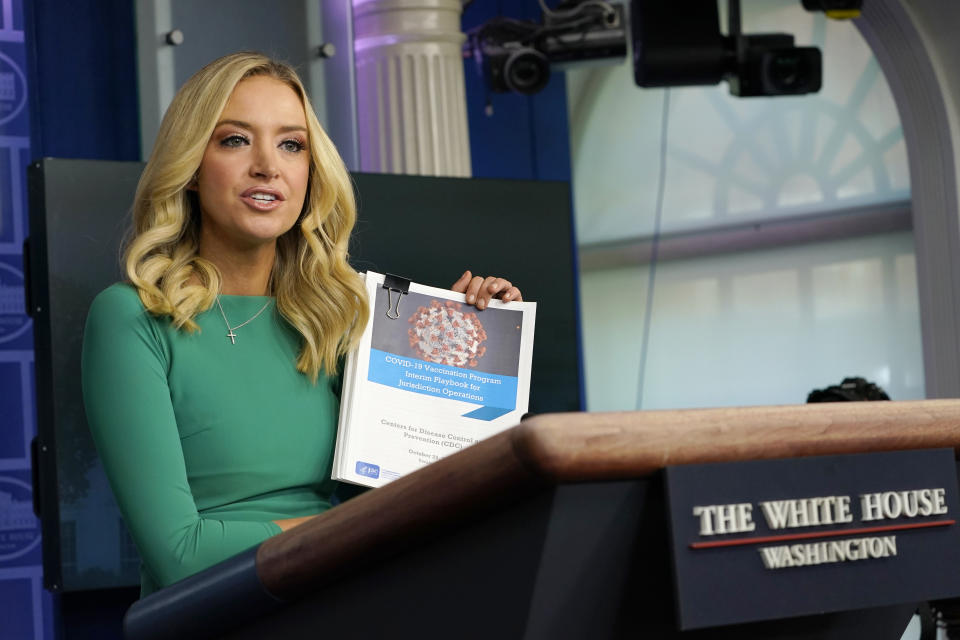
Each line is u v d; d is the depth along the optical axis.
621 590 0.49
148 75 3.01
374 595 0.52
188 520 1.05
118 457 1.10
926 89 5.75
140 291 1.20
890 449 0.53
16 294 3.31
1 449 3.27
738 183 7.24
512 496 0.46
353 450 1.23
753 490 0.48
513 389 1.33
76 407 2.14
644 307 7.43
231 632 0.58
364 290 1.28
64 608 2.29
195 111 1.25
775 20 7.11
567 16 5.15
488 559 0.48
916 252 5.98
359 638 0.53
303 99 1.30
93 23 3.65
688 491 0.47
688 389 7.34
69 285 2.14
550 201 2.70
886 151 6.76
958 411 0.55
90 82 3.64
